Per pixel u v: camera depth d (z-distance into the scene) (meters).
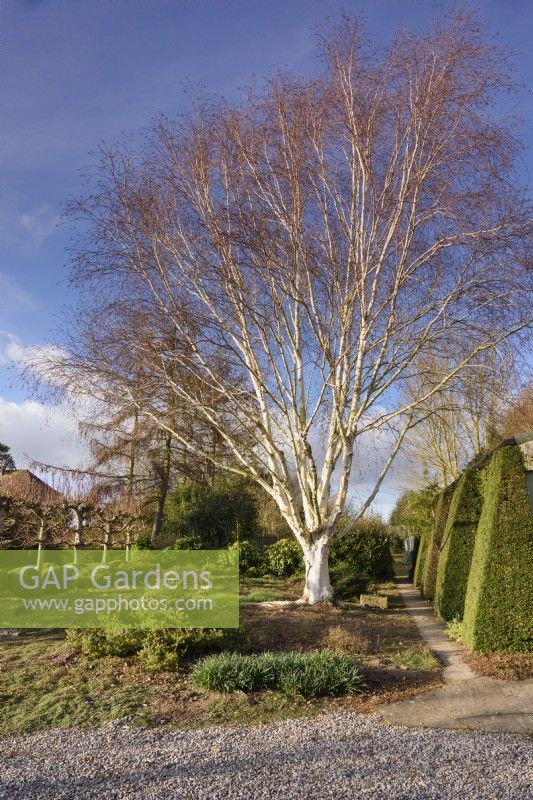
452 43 11.39
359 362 12.35
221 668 6.97
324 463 13.34
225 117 12.30
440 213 11.56
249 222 12.02
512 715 5.93
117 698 6.62
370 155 11.88
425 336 12.26
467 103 11.30
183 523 22.59
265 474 16.88
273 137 12.11
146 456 23.75
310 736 5.47
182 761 4.94
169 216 12.66
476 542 9.86
